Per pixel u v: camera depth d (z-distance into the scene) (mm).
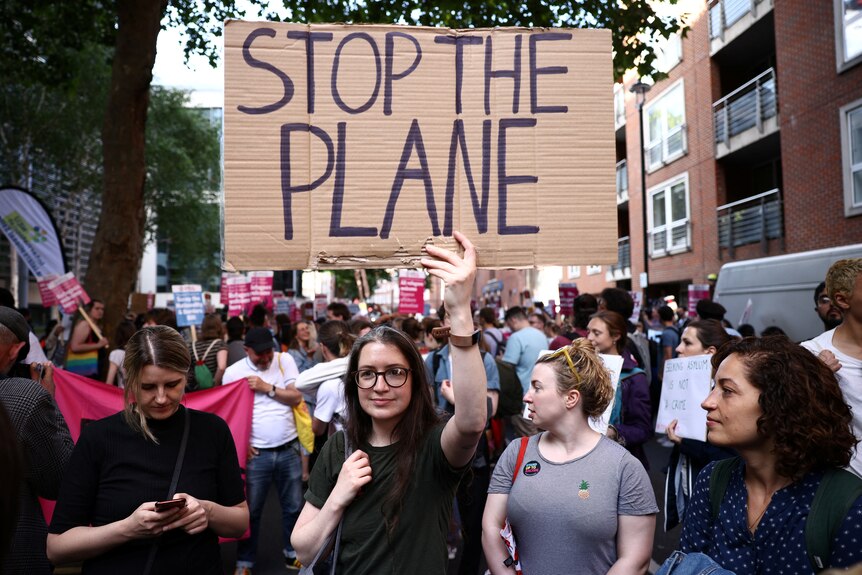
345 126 2373
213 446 2734
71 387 4734
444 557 2170
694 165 20297
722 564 1940
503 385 5875
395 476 2158
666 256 22609
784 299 9945
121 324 7477
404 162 2377
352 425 2277
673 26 10242
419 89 2406
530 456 2758
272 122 2352
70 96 14055
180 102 28547
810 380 1880
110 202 9719
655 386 8023
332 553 2145
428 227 2359
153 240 31203
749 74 19094
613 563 2506
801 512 1817
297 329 9391
